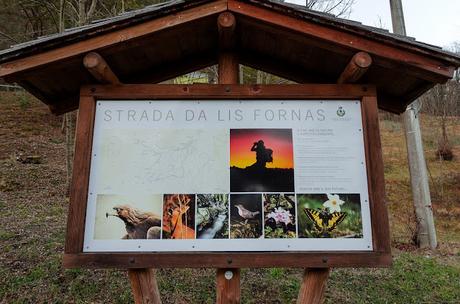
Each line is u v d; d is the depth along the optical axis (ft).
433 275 15.96
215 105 7.93
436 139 52.34
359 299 13.39
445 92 59.06
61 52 7.15
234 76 8.77
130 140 7.73
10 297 12.49
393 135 56.49
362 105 7.89
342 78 7.97
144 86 7.95
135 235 7.27
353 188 7.52
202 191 7.50
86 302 12.46
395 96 9.46
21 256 15.52
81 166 7.45
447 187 37.52
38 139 43.96
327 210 7.41
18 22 47.44
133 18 7.09
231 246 7.23
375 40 7.14
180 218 7.37
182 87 7.93
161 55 8.95
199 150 7.70
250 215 7.38
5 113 50.49
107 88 7.91
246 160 7.66
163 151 7.70
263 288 14.01
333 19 7.03
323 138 7.75
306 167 7.61
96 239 7.22
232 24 7.26
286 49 8.76
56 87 8.73
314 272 7.75
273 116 7.87
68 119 31.01
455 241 24.56
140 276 8.03
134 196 7.46
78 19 33.04
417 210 22.25
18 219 21.47
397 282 15.05
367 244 7.24
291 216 7.38
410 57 7.11
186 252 7.17
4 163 33.88
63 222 21.36
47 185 30.55
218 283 7.62
